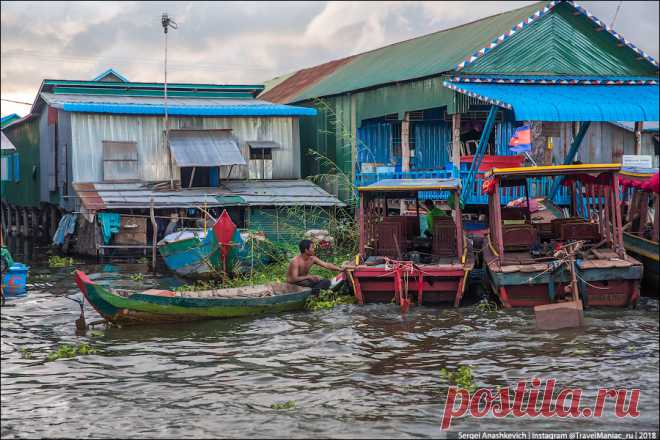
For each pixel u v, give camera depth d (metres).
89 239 26.27
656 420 9.63
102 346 13.41
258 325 14.89
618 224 15.91
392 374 11.63
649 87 24.03
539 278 15.41
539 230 19.56
